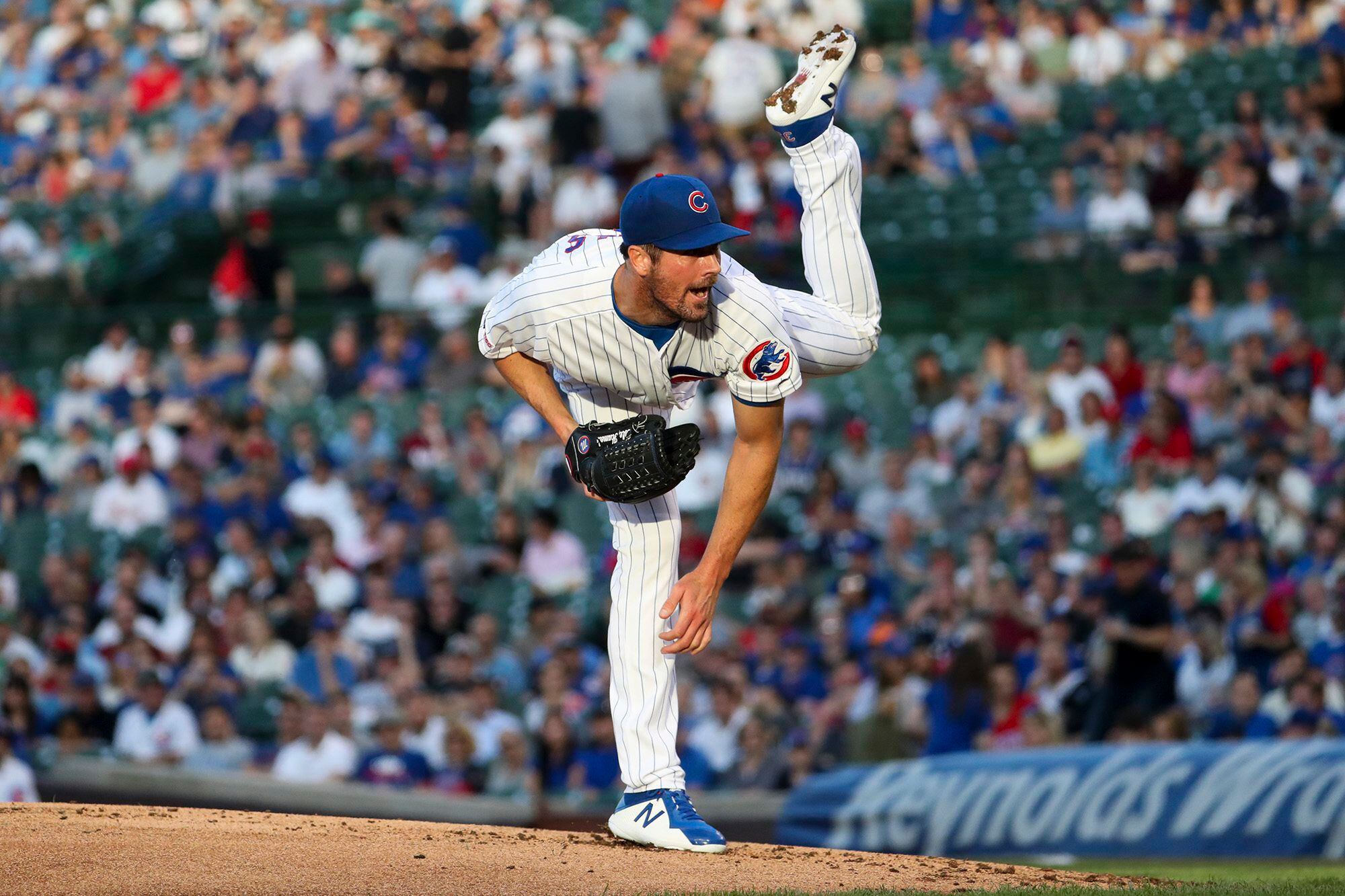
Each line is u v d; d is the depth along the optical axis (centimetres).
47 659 3772
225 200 5428
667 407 1474
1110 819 2666
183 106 5847
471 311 4894
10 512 4609
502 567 3972
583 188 5019
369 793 3059
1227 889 1383
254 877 1228
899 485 4000
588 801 3122
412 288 5031
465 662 3453
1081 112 5275
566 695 3334
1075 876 1468
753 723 3195
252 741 3566
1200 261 4594
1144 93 5253
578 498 4272
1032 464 4003
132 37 6456
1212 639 3139
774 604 3569
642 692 1501
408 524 4075
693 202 1273
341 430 4706
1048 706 3102
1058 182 4759
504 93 5638
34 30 6556
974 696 3084
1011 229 4944
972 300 4825
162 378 4916
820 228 1502
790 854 1483
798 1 5725
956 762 2822
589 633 3850
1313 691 2895
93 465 4597
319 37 5750
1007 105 5266
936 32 5812
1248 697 2977
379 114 5444
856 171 1499
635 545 1495
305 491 4291
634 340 1378
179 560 4125
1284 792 2561
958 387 4291
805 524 4009
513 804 3142
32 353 5306
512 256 4981
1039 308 4756
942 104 5231
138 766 3161
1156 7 5612
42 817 1462
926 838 2798
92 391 4988
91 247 5400
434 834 1481
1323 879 1561
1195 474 3816
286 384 4819
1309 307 4503
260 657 3653
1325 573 3388
